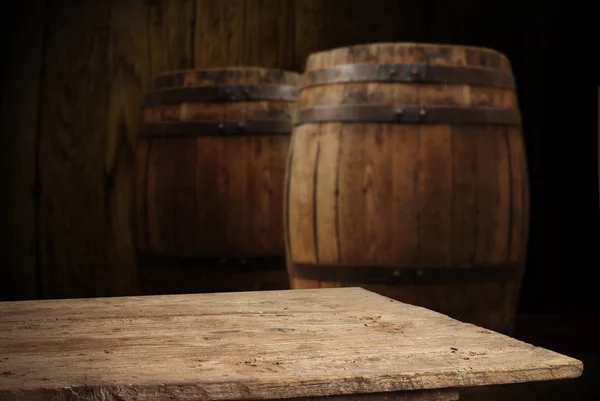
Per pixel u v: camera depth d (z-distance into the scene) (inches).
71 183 192.4
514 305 134.3
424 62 127.0
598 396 127.0
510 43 199.3
